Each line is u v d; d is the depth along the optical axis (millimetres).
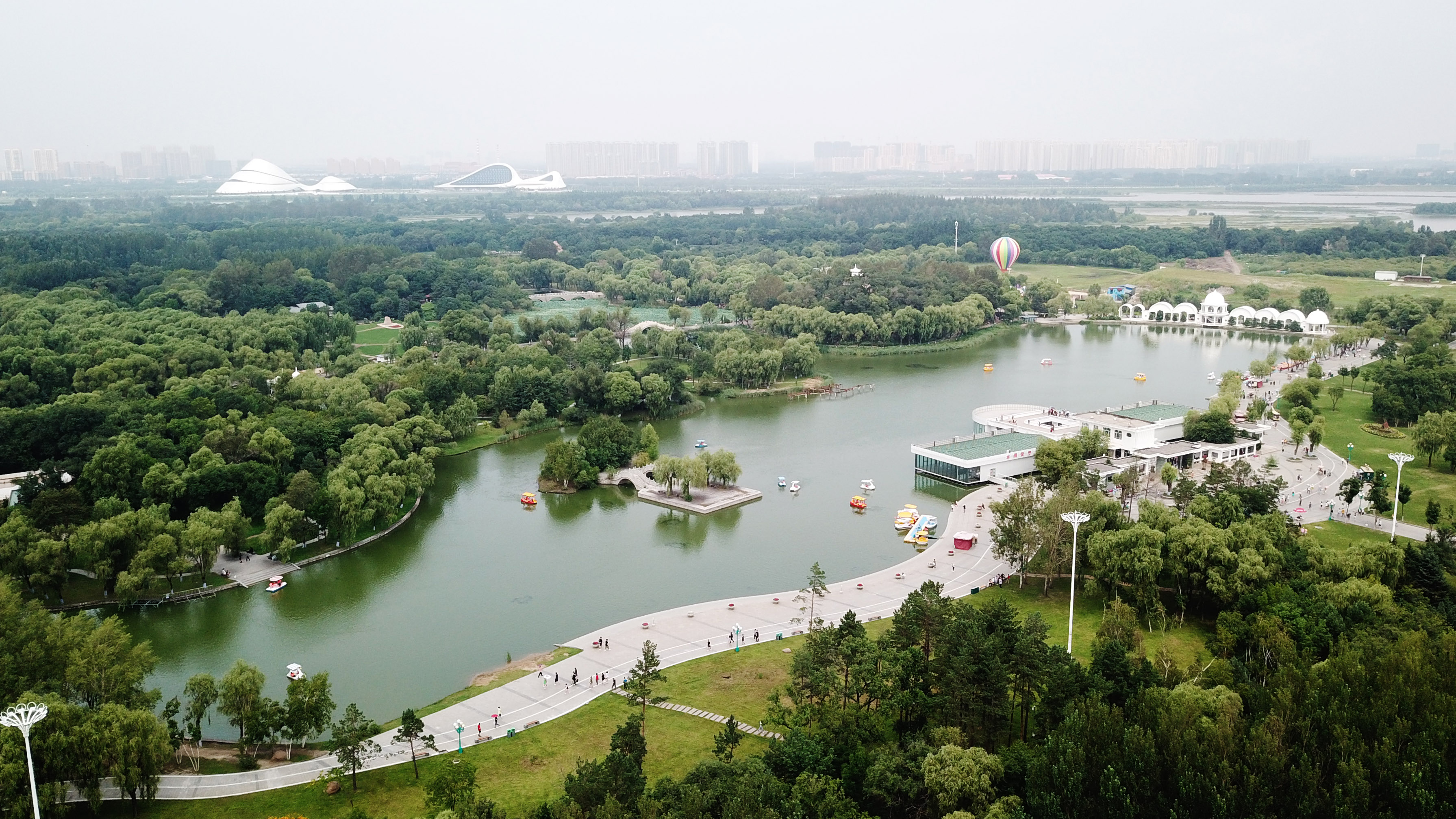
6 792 184125
